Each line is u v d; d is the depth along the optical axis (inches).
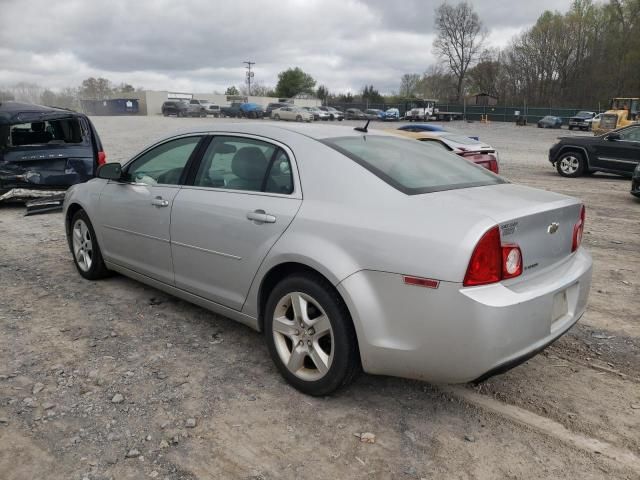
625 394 129.1
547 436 112.3
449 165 140.2
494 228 101.3
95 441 107.9
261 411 119.4
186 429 112.4
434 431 113.5
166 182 163.2
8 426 112.3
